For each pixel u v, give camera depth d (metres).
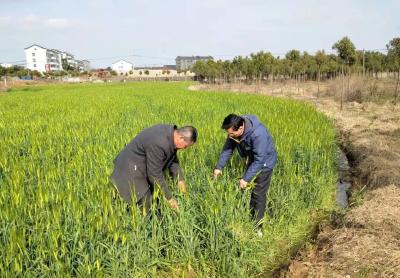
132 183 4.51
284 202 5.62
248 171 4.74
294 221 5.67
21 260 3.40
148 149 4.29
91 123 10.30
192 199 4.87
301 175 6.44
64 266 3.58
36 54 125.31
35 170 5.63
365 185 7.04
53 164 6.07
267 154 4.86
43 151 7.14
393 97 19.81
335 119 13.97
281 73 42.84
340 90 21.47
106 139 7.86
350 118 13.96
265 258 4.82
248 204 4.97
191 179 5.35
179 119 10.74
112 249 3.82
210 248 4.43
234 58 50.31
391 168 7.36
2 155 6.50
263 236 5.05
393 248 4.43
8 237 3.67
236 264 4.32
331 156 8.05
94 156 6.29
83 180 5.17
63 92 30.16
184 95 22.52
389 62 27.22
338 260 4.43
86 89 35.75
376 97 19.72
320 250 4.96
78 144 7.40
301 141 7.38
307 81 43.25
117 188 4.52
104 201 4.18
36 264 3.64
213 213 4.34
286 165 6.22
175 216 4.46
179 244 4.34
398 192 6.10
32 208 4.28
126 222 4.11
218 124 9.28
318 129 9.20
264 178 4.97
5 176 5.49
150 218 4.57
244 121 4.63
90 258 3.79
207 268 4.32
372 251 4.41
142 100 19.16
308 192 6.20
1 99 21.94
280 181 5.85
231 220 4.60
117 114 12.46
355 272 4.16
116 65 149.50
